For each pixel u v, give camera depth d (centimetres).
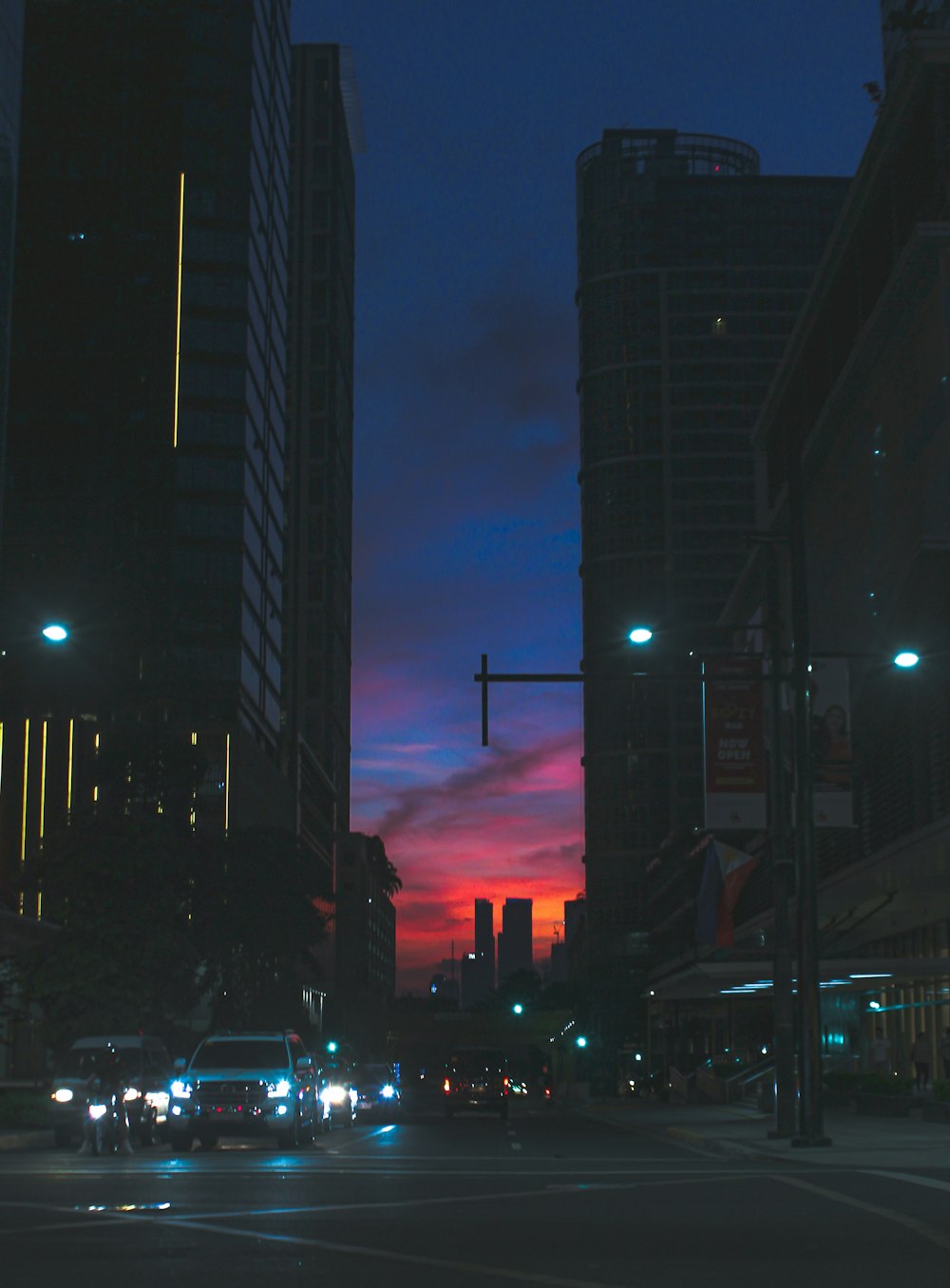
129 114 11825
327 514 16600
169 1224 1375
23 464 11131
